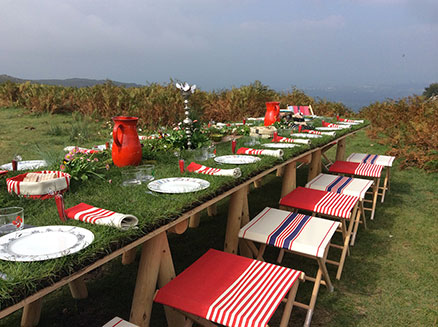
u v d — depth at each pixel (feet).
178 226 5.90
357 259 10.47
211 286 5.58
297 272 5.98
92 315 7.80
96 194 6.41
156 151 10.54
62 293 8.66
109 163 8.99
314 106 41.55
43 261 3.81
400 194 16.62
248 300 5.20
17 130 31.30
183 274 5.94
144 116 31.83
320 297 8.53
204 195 6.27
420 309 8.09
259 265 6.22
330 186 11.89
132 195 6.27
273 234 7.71
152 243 5.70
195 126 12.26
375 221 13.42
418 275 9.55
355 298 8.52
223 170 7.68
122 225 4.69
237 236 8.67
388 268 9.93
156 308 8.05
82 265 3.91
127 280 9.22
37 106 41.68
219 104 36.91
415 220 13.50
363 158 16.43
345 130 16.72
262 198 15.84
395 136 25.85
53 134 29.48
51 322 7.54
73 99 42.19
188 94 11.17
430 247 11.19
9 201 6.07
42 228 4.61
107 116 35.37
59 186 6.43
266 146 11.55
